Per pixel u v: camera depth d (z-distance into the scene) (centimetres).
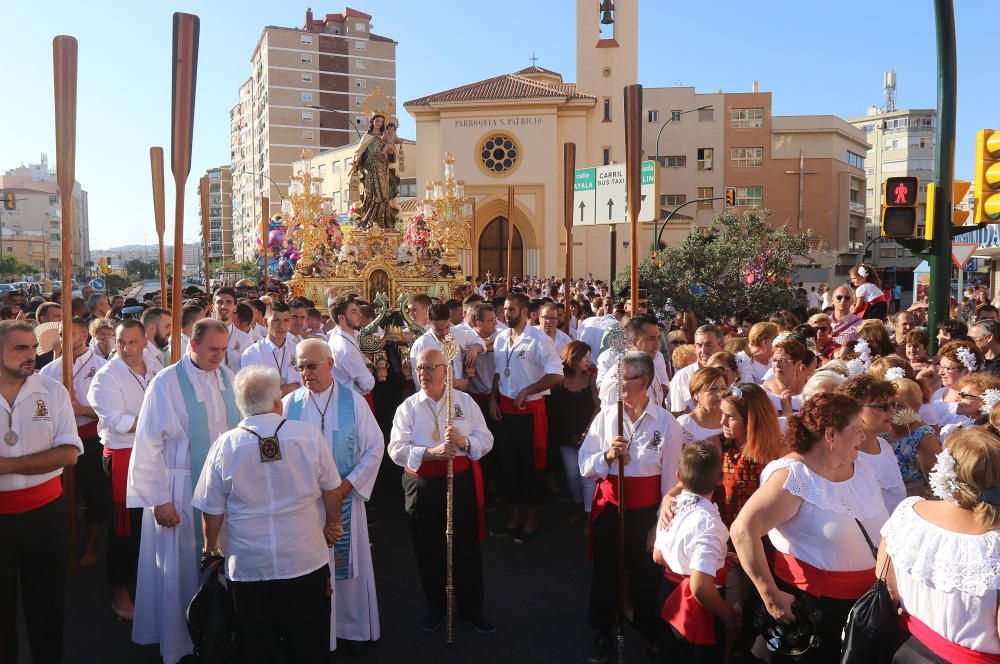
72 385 605
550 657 504
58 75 548
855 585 357
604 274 3722
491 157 3653
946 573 283
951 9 822
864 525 362
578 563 666
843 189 5744
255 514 406
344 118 8375
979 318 988
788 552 371
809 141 5516
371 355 827
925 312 1198
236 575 406
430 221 1262
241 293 1428
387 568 659
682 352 748
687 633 398
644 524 495
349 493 507
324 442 432
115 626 555
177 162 557
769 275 1485
